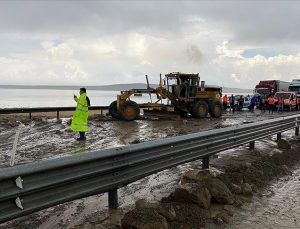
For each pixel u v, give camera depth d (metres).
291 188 6.84
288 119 11.96
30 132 14.32
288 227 4.90
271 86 43.19
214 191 5.60
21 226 4.55
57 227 4.53
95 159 4.35
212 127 17.17
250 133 9.00
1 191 3.43
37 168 3.70
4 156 9.20
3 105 52.75
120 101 20.94
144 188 6.31
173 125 18.12
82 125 12.16
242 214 5.31
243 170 7.17
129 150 4.89
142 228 4.19
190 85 23.30
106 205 5.37
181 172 7.48
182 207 5.09
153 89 22.33
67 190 4.11
